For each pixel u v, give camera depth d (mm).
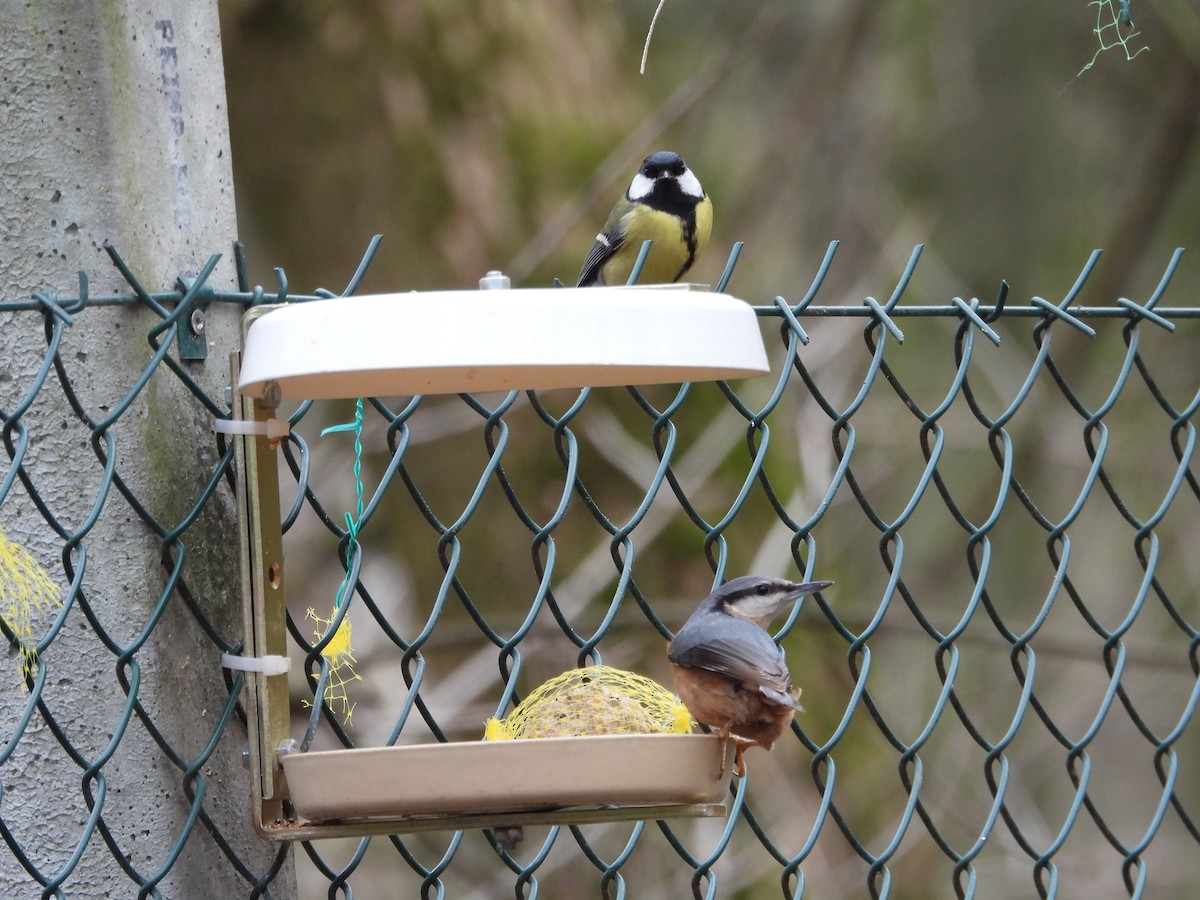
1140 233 17891
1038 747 17391
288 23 12992
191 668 5438
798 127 17781
